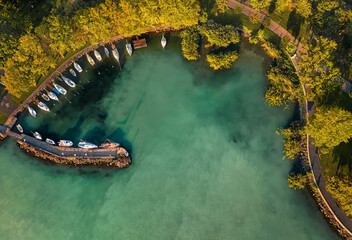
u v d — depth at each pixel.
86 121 88.44
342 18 91.06
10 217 76.06
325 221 73.44
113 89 94.25
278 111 88.69
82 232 73.88
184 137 86.19
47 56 90.81
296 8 99.69
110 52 98.88
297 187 77.56
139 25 93.06
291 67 91.38
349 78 87.00
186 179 80.06
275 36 97.56
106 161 80.94
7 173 80.94
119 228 74.06
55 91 91.62
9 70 82.06
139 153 83.56
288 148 79.88
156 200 77.44
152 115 90.00
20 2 100.19
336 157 77.19
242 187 78.81
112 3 89.75
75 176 80.56
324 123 72.69
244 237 72.94
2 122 85.88
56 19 86.50
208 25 96.94
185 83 95.31
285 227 73.81
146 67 98.06
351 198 66.31
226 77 95.62
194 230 73.69
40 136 84.00
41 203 77.69
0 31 87.38
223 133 86.75
